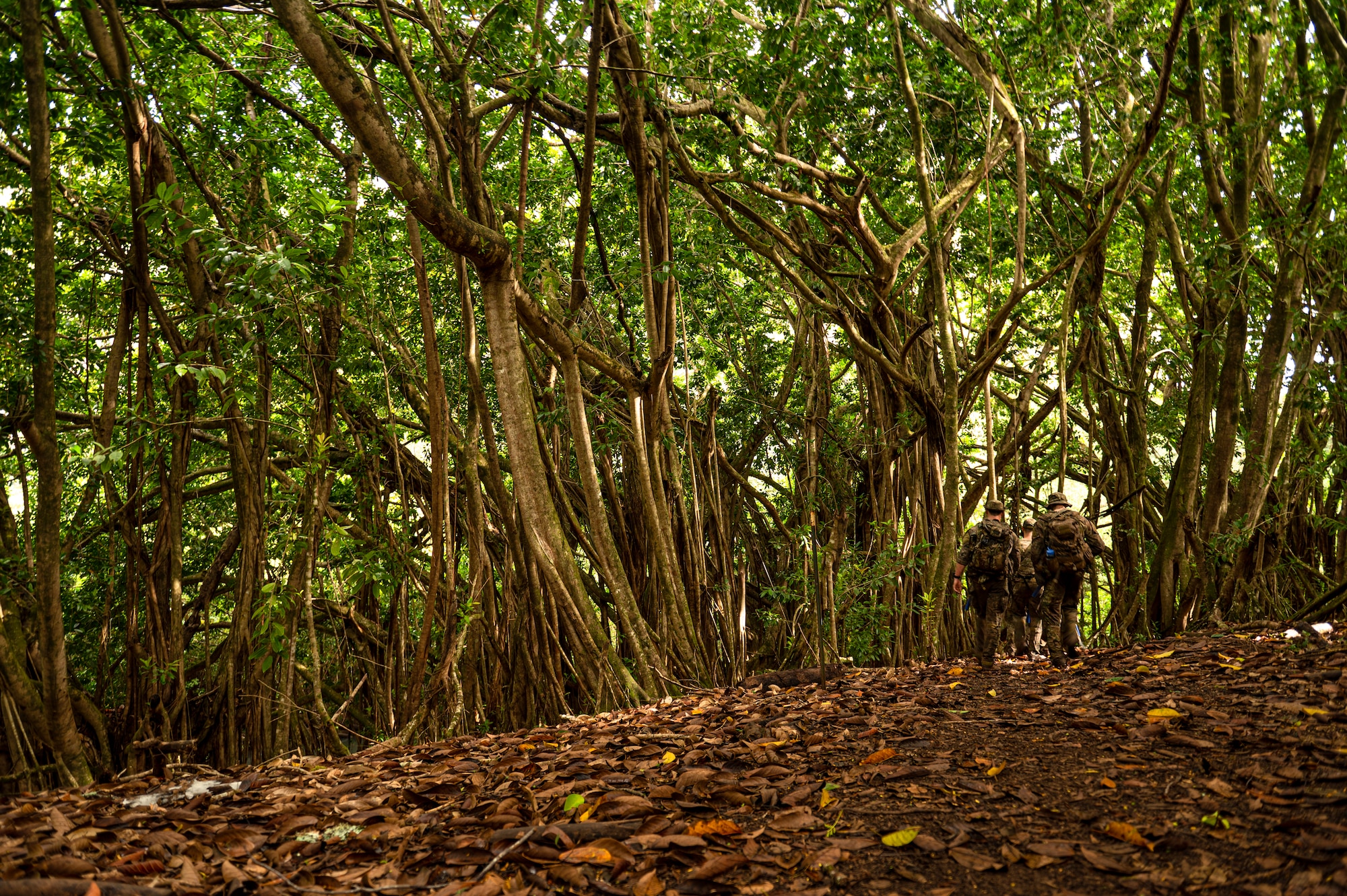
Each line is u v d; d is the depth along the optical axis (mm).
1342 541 10258
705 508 11430
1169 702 4816
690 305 12930
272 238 7957
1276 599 9859
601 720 6672
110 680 9602
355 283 7129
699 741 5027
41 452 5035
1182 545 10102
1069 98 9891
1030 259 11523
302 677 10812
